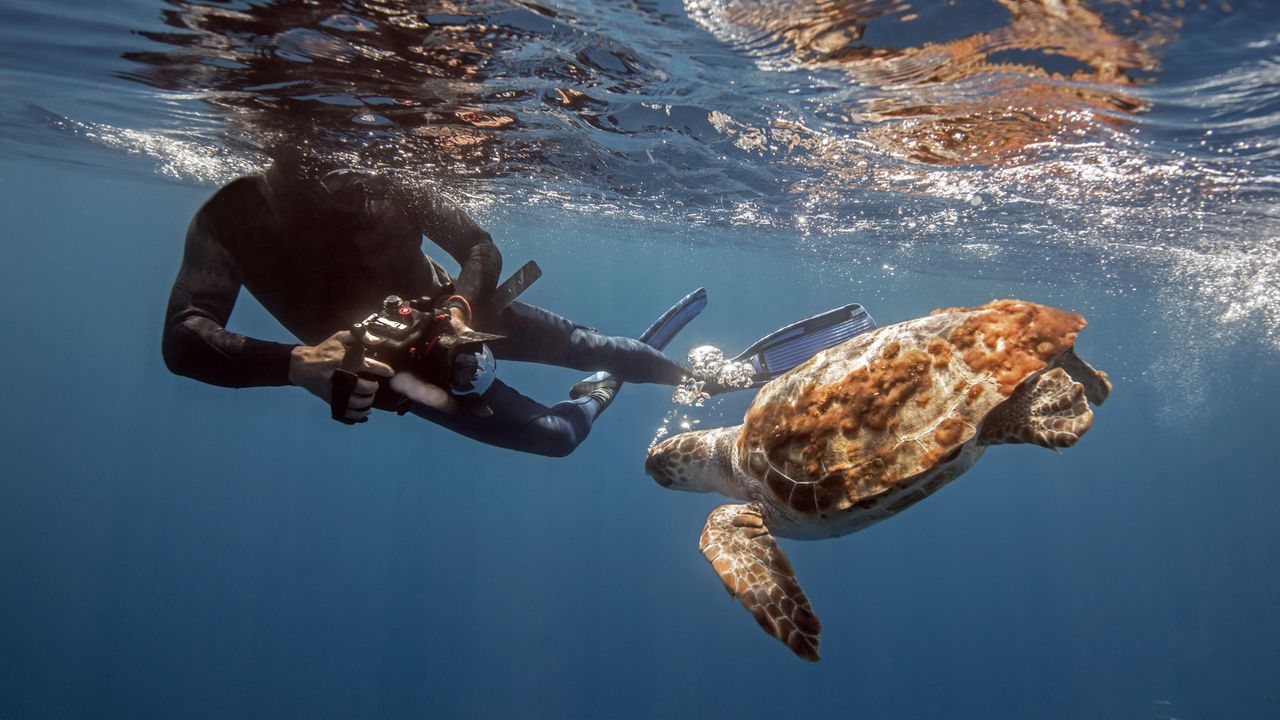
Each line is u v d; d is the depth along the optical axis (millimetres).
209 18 4008
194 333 2453
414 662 35281
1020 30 3701
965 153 6820
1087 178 7582
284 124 6129
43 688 30469
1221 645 33906
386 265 3291
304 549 45312
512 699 33938
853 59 4266
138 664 32875
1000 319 2863
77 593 37250
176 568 41375
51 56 5219
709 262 28641
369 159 6754
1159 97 4672
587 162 8438
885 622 38062
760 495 3156
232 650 34656
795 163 7742
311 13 3834
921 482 2631
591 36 4094
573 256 31359
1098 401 3094
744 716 32375
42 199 28203
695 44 4164
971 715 31484
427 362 2275
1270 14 3316
